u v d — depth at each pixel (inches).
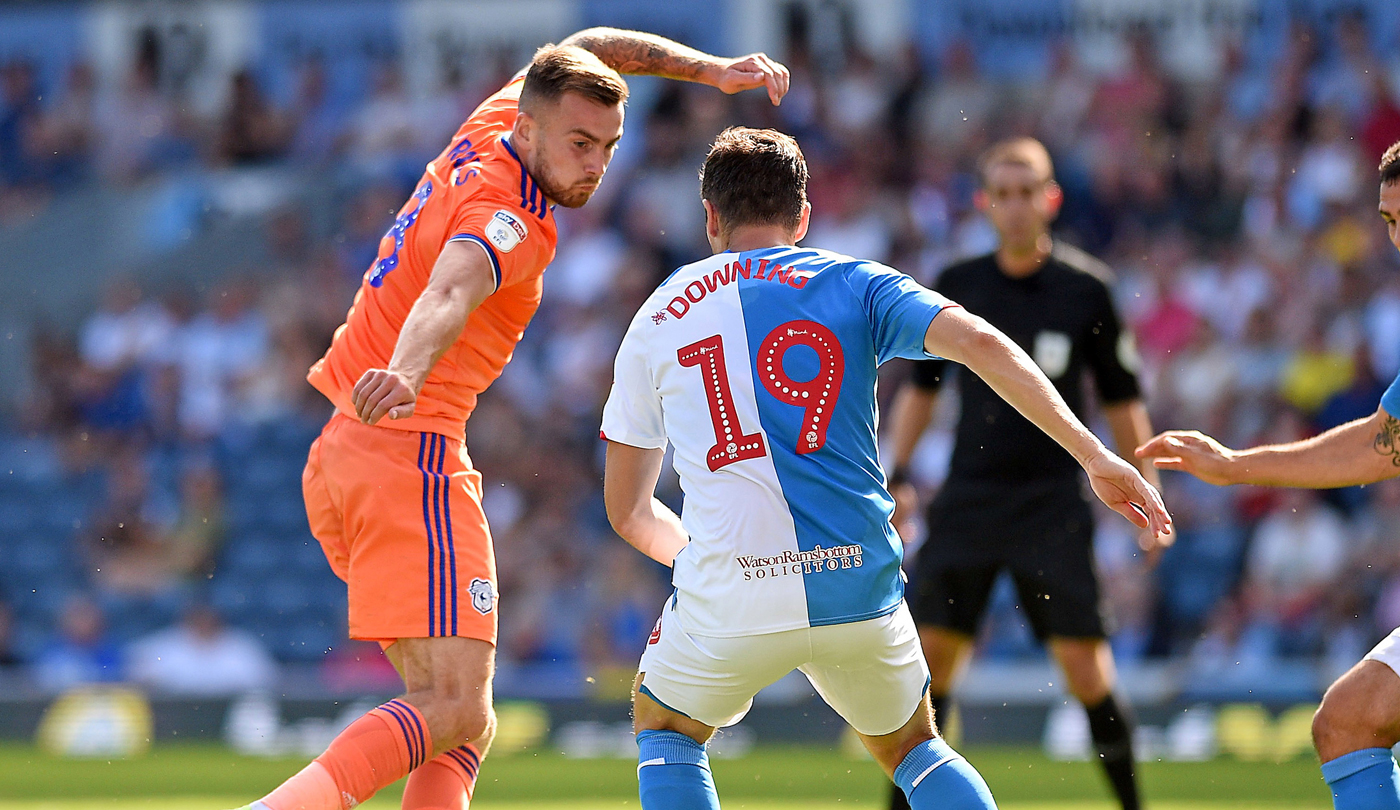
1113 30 2222.0
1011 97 2230.6
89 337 2383.1
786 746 1406.3
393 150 2436.0
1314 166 2062.0
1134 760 807.1
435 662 553.9
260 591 2076.8
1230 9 2177.7
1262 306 1911.9
